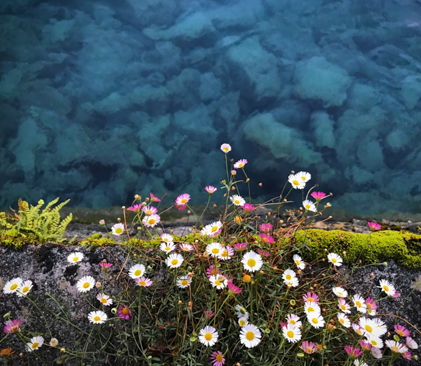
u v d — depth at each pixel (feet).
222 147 5.71
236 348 4.89
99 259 5.31
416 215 14.03
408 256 5.54
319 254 5.49
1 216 6.04
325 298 5.33
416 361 5.36
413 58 17.65
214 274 4.67
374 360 4.95
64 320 4.95
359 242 5.51
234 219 5.55
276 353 4.62
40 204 6.06
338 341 5.18
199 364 4.45
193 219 12.38
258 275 4.89
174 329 4.89
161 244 5.12
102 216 14.01
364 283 5.50
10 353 4.83
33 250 5.28
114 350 5.07
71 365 5.07
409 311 5.48
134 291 5.21
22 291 4.68
